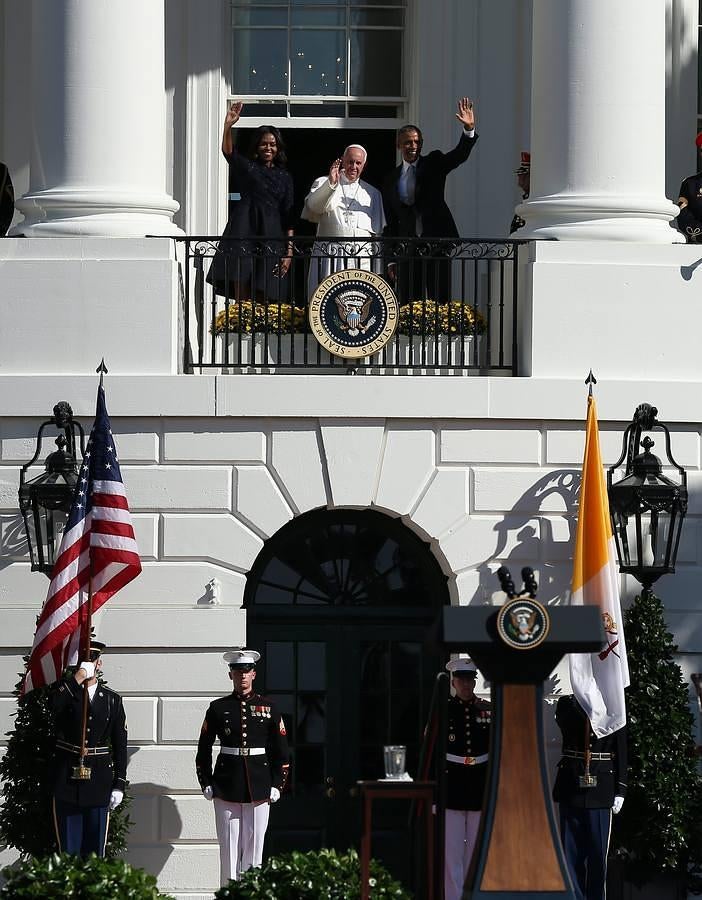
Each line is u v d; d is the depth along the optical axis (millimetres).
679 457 63500
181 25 75500
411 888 62969
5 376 62156
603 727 59219
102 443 58438
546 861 43219
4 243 62781
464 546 62812
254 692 62375
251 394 62156
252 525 62438
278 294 63562
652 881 60562
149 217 63438
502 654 43312
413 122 75750
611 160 63750
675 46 76312
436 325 63406
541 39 64500
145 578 62188
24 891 45781
